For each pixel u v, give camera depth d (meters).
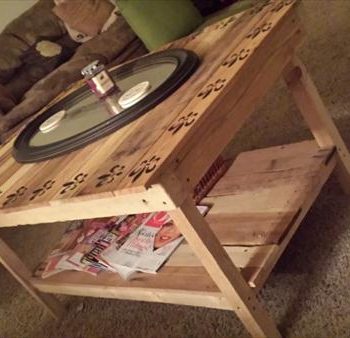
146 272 1.24
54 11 3.10
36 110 2.35
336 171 1.36
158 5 2.30
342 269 1.19
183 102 1.05
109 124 1.14
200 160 0.95
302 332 1.10
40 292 1.57
